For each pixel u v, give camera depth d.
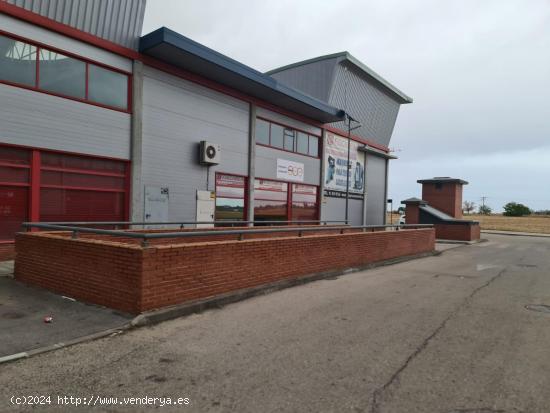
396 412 3.25
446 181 33.44
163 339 4.89
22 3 10.24
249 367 4.11
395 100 30.73
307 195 22.17
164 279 5.85
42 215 10.95
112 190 12.55
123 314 5.59
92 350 4.45
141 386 3.62
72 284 6.42
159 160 13.73
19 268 7.48
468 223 25.91
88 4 11.52
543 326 5.91
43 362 4.08
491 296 8.16
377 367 4.19
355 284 9.05
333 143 24.34
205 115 15.45
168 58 13.46
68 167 11.48
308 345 4.83
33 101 10.59
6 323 5.16
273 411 3.23
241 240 7.52
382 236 13.02
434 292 8.43
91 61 11.80
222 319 5.84
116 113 12.44
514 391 3.68
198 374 3.90
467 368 4.21
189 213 14.88
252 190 17.64
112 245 5.87
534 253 18.75
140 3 12.75
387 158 31.28
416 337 5.25
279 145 19.89
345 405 3.35
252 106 17.59
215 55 13.88
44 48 10.84
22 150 10.55
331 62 23.84
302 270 9.20
